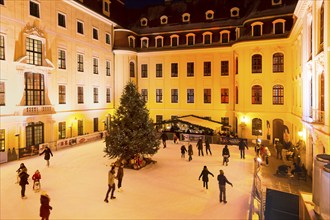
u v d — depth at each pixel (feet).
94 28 104.99
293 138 84.94
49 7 81.41
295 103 80.38
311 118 53.72
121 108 61.98
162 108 121.39
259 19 94.68
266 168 61.98
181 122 100.83
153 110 123.03
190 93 116.57
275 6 94.58
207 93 113.70
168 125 113.19
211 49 110.73
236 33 103.96
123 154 60.95
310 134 56.08
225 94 110.52
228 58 109.19
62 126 88.17
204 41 112.16
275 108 93.61
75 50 93.71
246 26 99.35
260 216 35.65
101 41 109.60
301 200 43.24
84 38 98.43
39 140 78.64
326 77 42.52
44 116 78.59
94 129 105.40
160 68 121.39
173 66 118.93
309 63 56.85
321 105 50.14
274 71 93.71
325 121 42.60
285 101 92.32
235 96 105.50
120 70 117.50
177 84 118.32
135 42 123.13
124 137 59.98
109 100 115.55
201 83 114.11
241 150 71.15
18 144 70.74
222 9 114.62
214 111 112.16
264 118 94.89
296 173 54.49
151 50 119.96
